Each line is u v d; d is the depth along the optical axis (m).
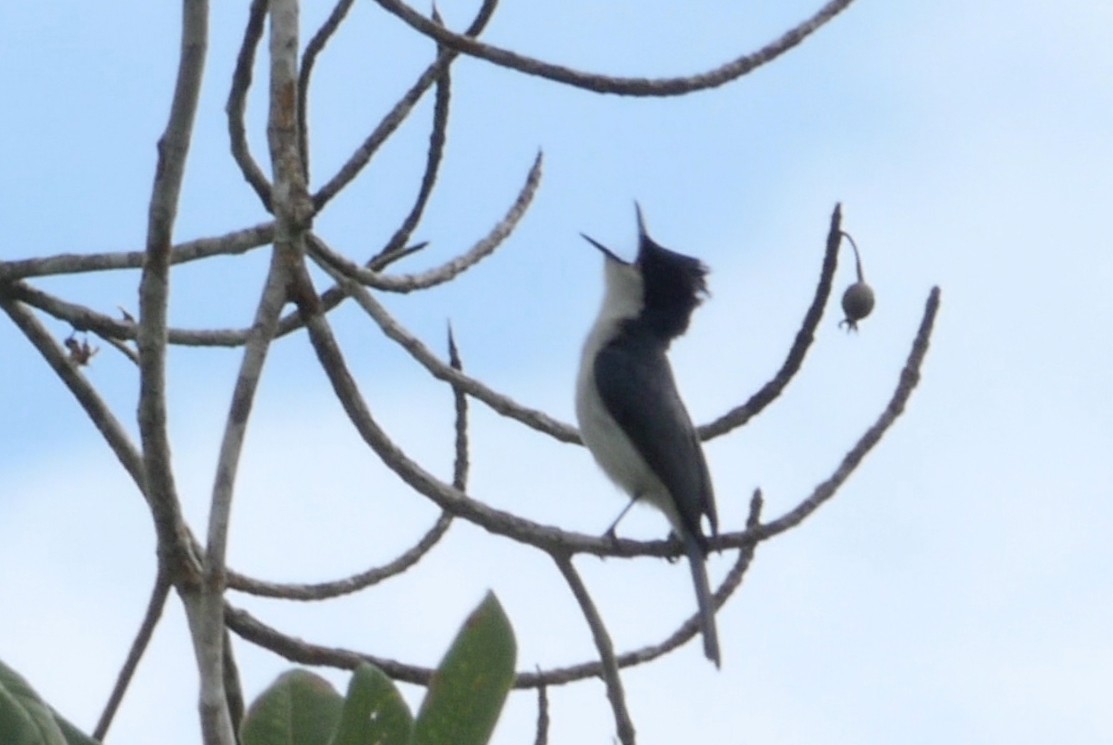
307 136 11.70
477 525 10.18
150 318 8.12
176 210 8.07
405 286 11.12
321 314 9.44
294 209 9.16
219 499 7.89
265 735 6.68
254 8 10.55
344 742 6.23
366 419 9.88
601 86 10.11
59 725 6.45
